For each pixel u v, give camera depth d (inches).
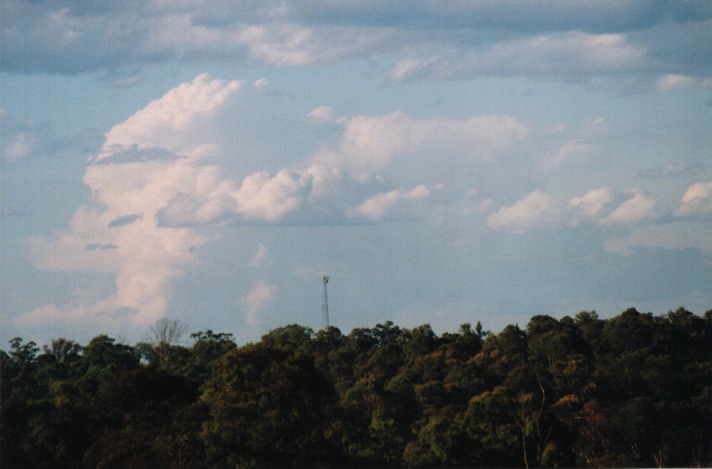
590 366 4729.3
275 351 3796.8
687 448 3971.5
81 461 3599.9
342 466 3688.5
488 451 3860.7
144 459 3408.0
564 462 3905.0
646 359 4626.0
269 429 3467.0
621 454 3946.9
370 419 4072.3
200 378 4751.5
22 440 3587.6
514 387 4372.5
